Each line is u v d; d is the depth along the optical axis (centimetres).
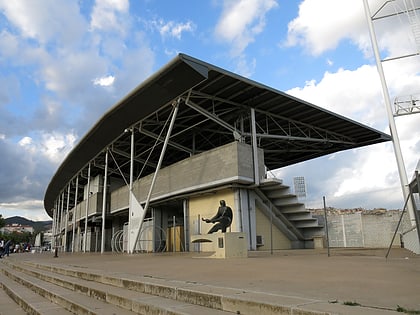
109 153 3375
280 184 2306
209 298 511
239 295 488
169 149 3512
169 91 2092
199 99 2278
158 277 762
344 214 2842
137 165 4003
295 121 2703
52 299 824
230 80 2027
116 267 1115
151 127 2802
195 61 1820
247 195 2320
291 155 3694
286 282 621
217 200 2412
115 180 4291
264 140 3078
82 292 805
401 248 2244
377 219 2675
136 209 2666
